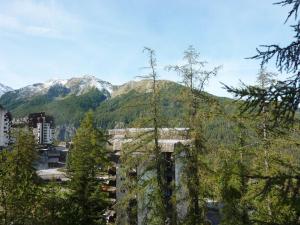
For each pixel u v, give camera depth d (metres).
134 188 21.67
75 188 28.44
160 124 20.31
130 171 23.25
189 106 19.81
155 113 20.44
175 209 21.00
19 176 20.22
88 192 28.45
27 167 21.41
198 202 21.36
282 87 6.32
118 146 33.59
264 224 7.68
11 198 19.73
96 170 31.03
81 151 30.31
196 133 19.41
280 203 7.09
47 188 22.33
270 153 17.48
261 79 17.44
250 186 18.73
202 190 20.39
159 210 20.84
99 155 31.42
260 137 17.88
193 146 20.14
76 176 28.88
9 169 20.19
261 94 6.49
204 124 19.47
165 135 20.98
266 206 16.81
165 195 22.27
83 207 27.72
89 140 31.31
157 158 21.09
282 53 6.49
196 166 20.14
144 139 20.66
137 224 24.16
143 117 20.59
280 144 17.05
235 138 19.48
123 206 22.64
